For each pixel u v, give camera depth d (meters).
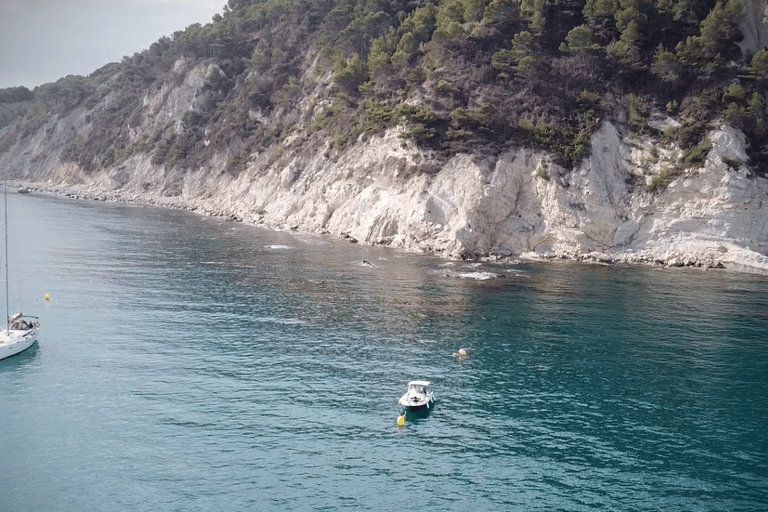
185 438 43.59
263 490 38.47
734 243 95.69
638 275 89.25
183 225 131.62
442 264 94.50
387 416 47.28
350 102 139.38
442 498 38.22
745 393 52.12
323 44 168.25
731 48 105.19
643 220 100.12
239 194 153.62
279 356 57.12
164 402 48.25
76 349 57.75
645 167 102.75
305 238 116.12
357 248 106.38
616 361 57.94
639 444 44.41
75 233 116.31
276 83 173.25
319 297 75.25
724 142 98.19
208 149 176.38
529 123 107.69
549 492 39.00
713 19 102.38
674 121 104.44
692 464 42.19
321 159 137.38
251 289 78.19
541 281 84.94
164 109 199.50
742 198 96.25
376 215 113.50
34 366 54.06
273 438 43.84
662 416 48.22
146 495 37.81
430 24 138.50
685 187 98.56
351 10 167.75
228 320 66.25
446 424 46.47
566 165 103.88
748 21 109.06
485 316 69.56
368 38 152.12
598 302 75.44
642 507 37.84
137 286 78.50
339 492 38.50
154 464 40.72
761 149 99.25
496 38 121.81
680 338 63.72
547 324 67.25
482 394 51.12
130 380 51.72
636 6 111.69
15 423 45.06
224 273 86.12
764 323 68.38
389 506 37.34
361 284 81.56
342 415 47.19
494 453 42.94
